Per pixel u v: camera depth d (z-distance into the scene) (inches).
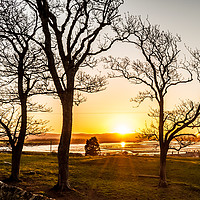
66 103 667.4
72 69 690.8
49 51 673.6
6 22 676.7
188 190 751.1
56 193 625.0
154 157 1887.3
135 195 673.6
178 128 765.3
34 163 1245.7
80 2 684.7
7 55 748.6
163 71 802.2
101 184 804.6
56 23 685.3
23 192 411.8
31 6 713.6
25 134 744.3
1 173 836.6
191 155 2960.1
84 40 692.7
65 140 657.6
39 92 709.3
